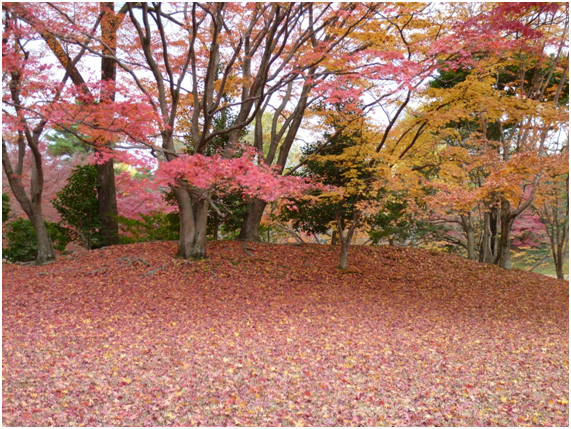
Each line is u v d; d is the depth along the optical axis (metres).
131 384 5.04
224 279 10.94
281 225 17.78
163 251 12.68
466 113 9.65
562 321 8.57
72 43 9.62
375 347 6.55
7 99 8.53
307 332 7.22
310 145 13.95
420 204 14.16
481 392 5.06
